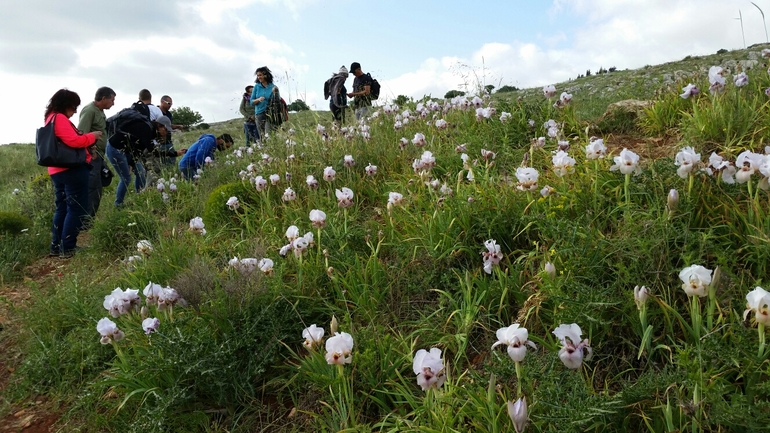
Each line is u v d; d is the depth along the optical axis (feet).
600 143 11.79
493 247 10.29
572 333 6.91
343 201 13.82
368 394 9.05
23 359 13.97
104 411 11.28
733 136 13.79
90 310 14.48
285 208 17.16
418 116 24.97
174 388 9.97
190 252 15.78
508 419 7.18
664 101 17.37
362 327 10.70
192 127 117.80
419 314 11.33
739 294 8.14
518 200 12.67
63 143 20.68
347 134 21.98
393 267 12.53
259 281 11.97
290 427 9.52
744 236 9.35
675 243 9.18
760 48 66.18
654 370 7.92
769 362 6.45
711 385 6.19
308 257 13.56
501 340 7.02
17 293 18.95
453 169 17.43
